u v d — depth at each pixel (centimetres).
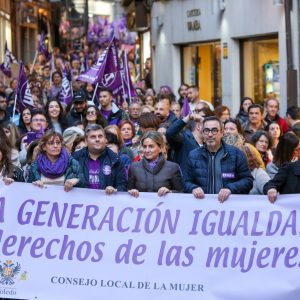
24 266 777
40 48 3002
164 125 1145
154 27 2955
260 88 2172
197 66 2633
